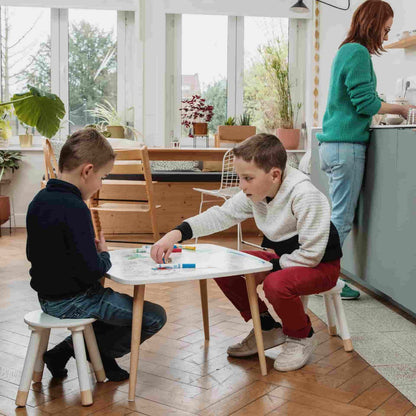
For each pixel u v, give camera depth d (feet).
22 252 15.06
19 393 5.72
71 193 5.74
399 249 8.77
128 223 18.17
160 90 21.25
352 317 9.05
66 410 5.64
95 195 14.49
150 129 21.36
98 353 6.28
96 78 21.58
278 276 6.52
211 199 18.30
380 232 9.45
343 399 5.90
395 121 10.16
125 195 18.12
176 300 10.01
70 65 21.42
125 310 5.88
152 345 7.58
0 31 20.94
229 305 9.66
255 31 22.02
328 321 8.05
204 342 7.70
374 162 9.63
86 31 21.36
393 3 14.78
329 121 9.95
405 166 8.52
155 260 6.37
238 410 5.62
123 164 14.05
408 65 14.01
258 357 7.13
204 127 20.43
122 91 21.71
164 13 21.01
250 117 22.22
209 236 18.19
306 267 6.59
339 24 19.22
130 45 21.56
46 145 14.08
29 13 21.04
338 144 9.82
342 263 11.25
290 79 22.20
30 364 5.73
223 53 21.97
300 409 5.65
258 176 6.48
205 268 6.14
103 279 6.96
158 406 5.72
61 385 6.30
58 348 6.48
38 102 13.64
